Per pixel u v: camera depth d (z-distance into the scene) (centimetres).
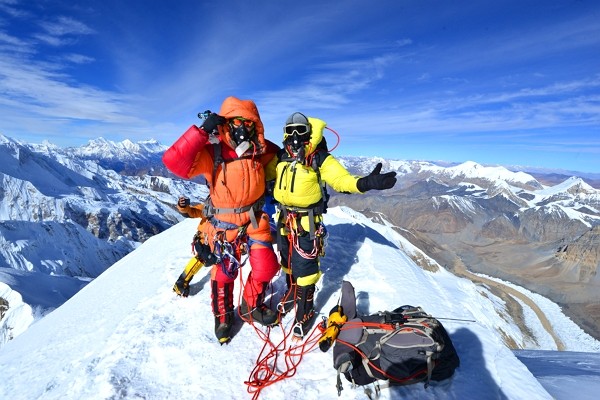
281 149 470
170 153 394
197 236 479
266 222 459
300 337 448
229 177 425
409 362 361
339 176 409
